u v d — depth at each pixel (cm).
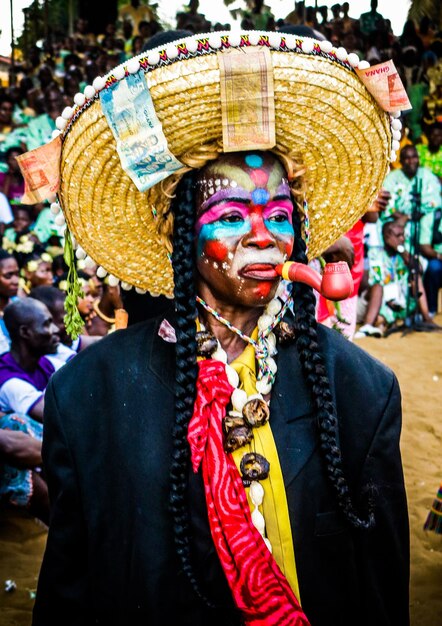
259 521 154
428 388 588
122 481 161
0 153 948
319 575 160
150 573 157
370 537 168
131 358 167
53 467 168
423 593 328
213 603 157
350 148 162
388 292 748
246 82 141
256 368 166
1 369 412
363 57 1226
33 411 404
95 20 1390
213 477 153
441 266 810
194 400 159
